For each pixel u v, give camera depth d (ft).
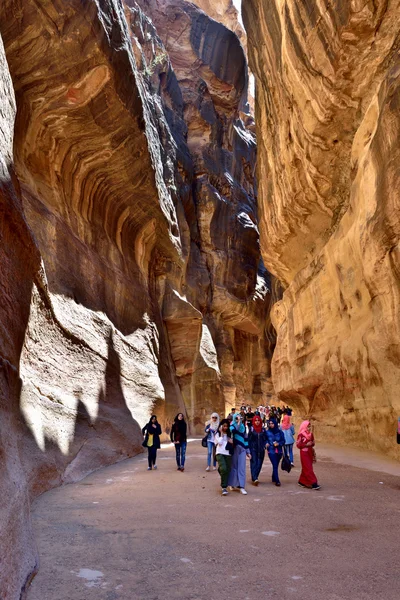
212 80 127.75
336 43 37.50
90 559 14.42
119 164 56.59
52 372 36.60
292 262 70.95
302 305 63.31
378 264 34.58
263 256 78.84
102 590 11.94
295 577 12.63
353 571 12.96
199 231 113.29
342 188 50.37
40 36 38.91
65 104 45.29
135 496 24.88
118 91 46.60
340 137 46.16
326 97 42.39
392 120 31.81
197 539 16.44
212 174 118.32
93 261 55.36
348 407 47.65
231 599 11.30
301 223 61.67
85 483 29.91
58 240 46.75
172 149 96.07
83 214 56.49
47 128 47.42
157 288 84.28
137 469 36.81
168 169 90.43
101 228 61.31
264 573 13.01
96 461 36.81
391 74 33.63
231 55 130.21
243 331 130.62
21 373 30.09
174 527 18.12
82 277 51.11
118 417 47.75
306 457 26.63
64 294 44.78
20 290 28.07
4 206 23.12
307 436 26.89
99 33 41.37
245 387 126.21
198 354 92.12
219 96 130.00
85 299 50.21
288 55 44.88
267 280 138.51
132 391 57.06
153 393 63.21
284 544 15.60
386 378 36.58
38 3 36.99
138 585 12.28
